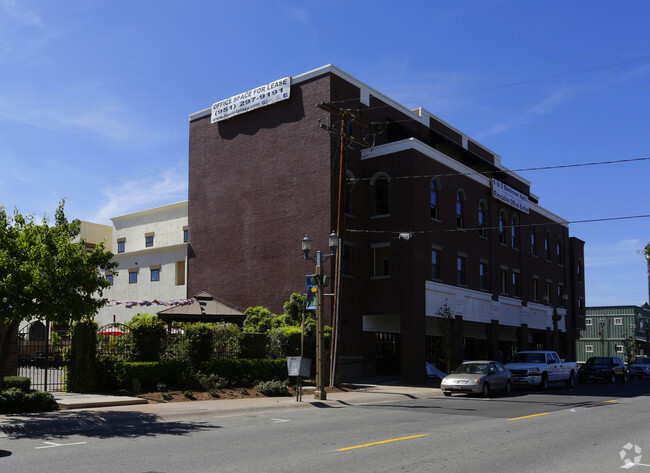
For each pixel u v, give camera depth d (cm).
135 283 3978
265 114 3431
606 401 2172
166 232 4244
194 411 1603
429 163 3372
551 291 4922
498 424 1441
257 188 3400
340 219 2520
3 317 1396
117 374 1931
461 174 3681
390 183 3250
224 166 3594
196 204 3706
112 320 4028
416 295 3091
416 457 982
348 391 2414
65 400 1652
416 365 3017
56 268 1423
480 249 3866
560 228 5219
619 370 3688
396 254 3161
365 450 1043
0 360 1505
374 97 3456
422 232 3209
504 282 4200
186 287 3650
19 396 1486
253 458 958
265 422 1458
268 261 3278
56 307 1434
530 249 4616
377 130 3434
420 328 3083
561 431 1326
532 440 1186
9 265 1358
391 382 3011
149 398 1833
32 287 1376
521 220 4516
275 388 2152
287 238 3216
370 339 3212
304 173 3192
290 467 887
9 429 1247
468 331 3988
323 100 3164
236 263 3425
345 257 3158
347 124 2947
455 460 959
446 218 3488
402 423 1445
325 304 2988
